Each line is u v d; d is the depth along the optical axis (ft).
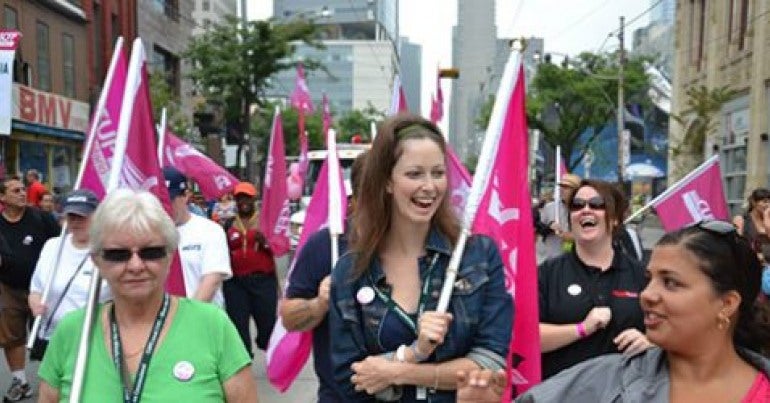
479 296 8.55
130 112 13.09
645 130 154.61
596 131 139.44
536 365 11.20
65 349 9.13
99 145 15.24
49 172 77.61
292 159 60.49
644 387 6.40
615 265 12.19
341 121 215.10
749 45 91.81
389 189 8.74
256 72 105.70
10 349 21.34
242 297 23.34
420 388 8.39
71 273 16.25
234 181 30.22
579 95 130.52
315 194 18.08
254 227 24.11
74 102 82.79
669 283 6.26
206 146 102.12
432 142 8.63
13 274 21.02
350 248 9.00
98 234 8.72
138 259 8.65
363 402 8.73
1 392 21.91
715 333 6.22
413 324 8.52
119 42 15.26
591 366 6.83
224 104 109.29
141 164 13.75
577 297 12.09
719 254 6.13
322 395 10.19
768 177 85.51
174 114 104.17
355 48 284.00
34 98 71.67
